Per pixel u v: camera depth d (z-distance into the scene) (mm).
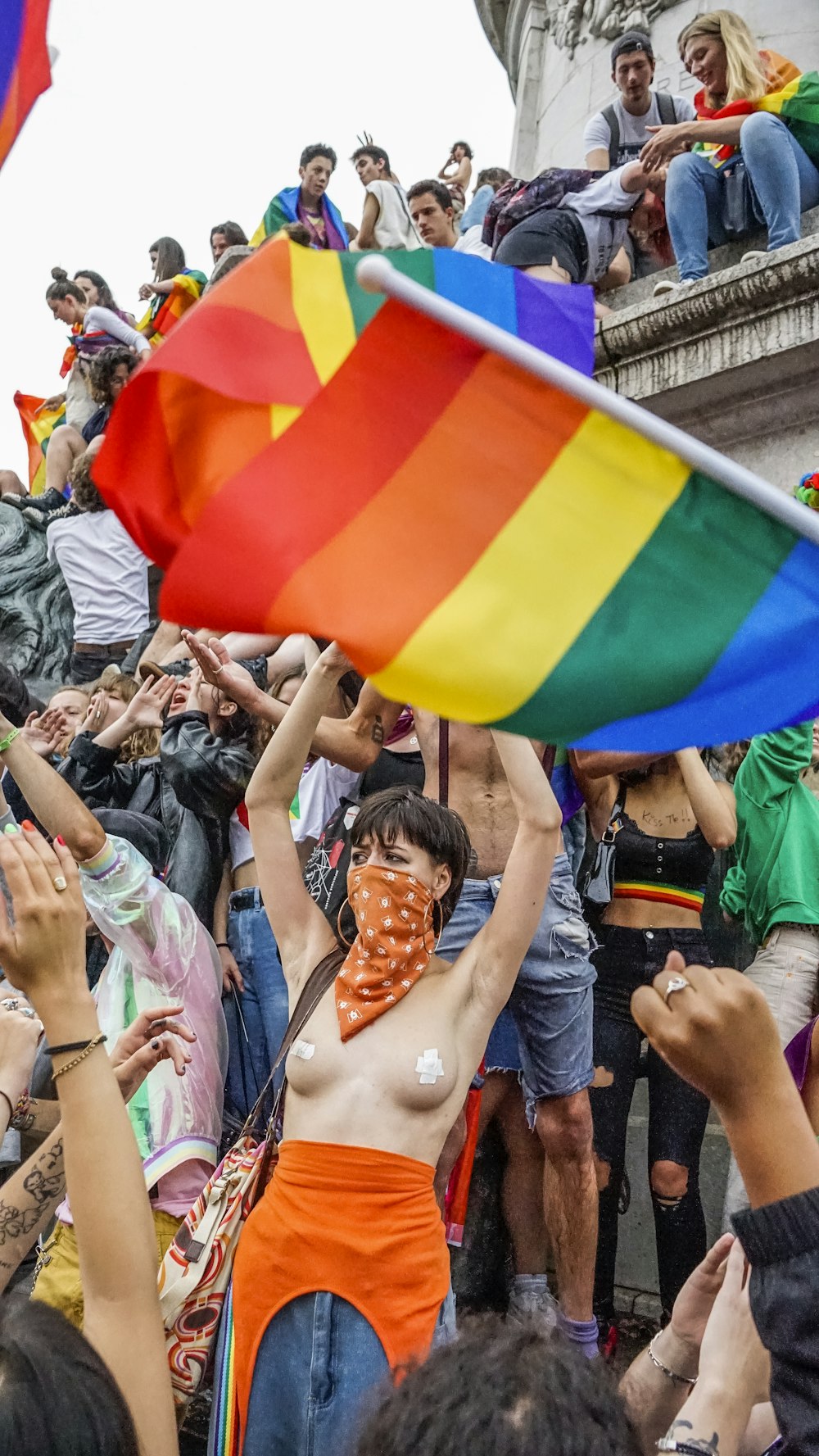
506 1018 3854
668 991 1349
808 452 4988
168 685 4555
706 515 1947
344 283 2201
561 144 8039
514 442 1970
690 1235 3688
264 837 3062
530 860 2889
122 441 2023
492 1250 3893
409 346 1965
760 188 5215
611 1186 3824
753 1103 1330
